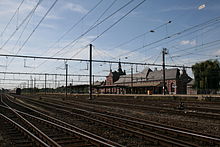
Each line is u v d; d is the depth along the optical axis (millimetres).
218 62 59000
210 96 37438
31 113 23297
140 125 14352
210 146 9648
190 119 17234
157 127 12922
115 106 29375
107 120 16844
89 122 16500
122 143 10359
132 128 13438
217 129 13383
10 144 10539
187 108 24484
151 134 11695
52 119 17484
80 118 18734
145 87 79688
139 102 34969
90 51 43844
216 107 25531
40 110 26234
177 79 81500
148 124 13891
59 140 10914
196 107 24281
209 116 17734
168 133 12195
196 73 60062
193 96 39594
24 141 11008
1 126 15562
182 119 17281
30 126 14430
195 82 60594
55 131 13273
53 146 9688
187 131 11984
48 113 22938
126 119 16391
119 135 11969
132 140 10906
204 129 13406
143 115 19953
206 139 10133
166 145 9703
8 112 24766
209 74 58219
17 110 26031
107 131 13117
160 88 79562
